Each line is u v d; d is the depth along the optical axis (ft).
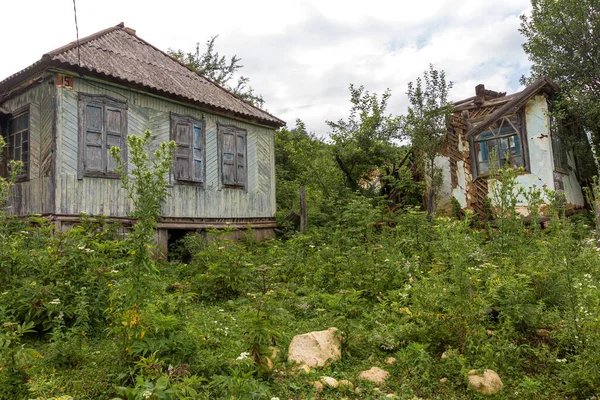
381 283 22.53
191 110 39.78
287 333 17.72
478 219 45.27
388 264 23.85
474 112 49.70
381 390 13.69
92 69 31.68
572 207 45.93
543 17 52.06
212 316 20.04
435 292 16.62
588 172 49.32
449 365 14.34
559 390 13.29
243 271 24.20
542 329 16.76
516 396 13.03
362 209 37.88
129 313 12.77
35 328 17.12
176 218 37.29
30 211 32.12
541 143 43.73
